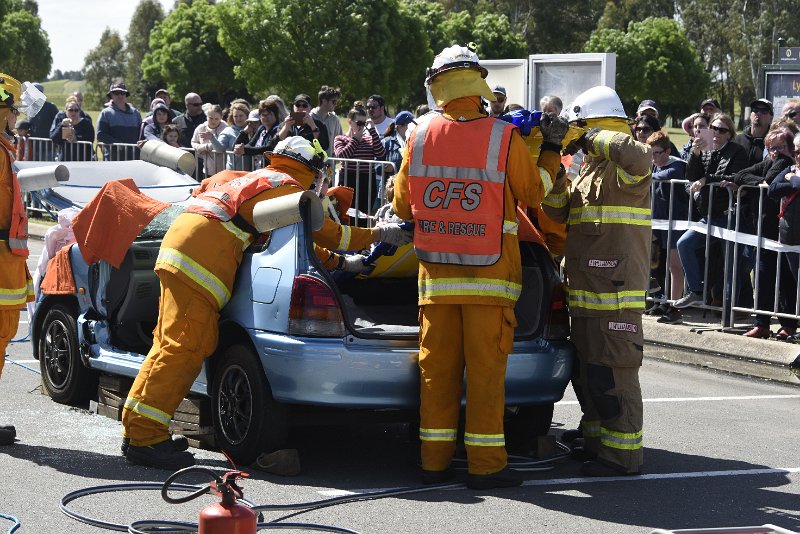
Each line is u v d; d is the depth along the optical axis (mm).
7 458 6250
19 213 6551
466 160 5770
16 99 6574
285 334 5875
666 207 10961
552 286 6285
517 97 15703
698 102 105750
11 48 93688
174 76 92688
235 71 68312
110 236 6863
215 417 6379
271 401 6020
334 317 5840
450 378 5910
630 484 6094
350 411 6316
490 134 5773
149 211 6891
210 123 14445
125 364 6934
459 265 5762
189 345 6062
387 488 5875
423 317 5898
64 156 17547
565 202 6223
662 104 107688
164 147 8516
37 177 6715
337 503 5547
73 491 5574
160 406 6082
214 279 6078
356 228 6238
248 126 13289
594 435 6535
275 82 66250
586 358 6219
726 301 10312
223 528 3936
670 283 11016
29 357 9383
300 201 5859
